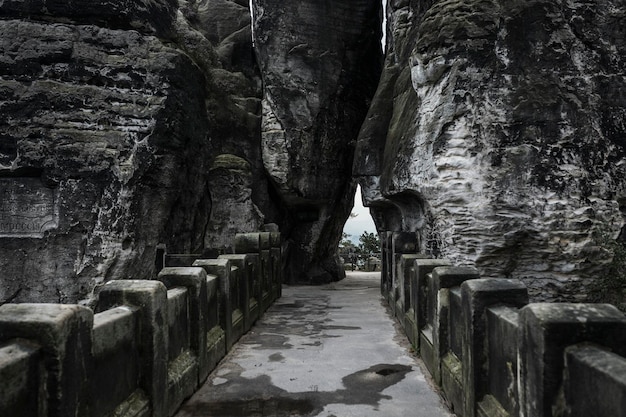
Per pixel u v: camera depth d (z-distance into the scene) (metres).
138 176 9.34
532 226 7.66
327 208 15.41
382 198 12.05
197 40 15.20
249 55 16.27
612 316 2.47
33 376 2.39
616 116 7.95
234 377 5.38
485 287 3.73
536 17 8.19
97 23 9.66
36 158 8.87
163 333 3.94
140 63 9.74
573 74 8.05
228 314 6.46
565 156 7.73
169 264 9.24
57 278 8.79
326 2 14.94
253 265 8.59
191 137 10.80
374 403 4.61
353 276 18.11
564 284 7.70
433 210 8.38
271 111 14.50
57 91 9.15
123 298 3.74
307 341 7.09
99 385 3.02
